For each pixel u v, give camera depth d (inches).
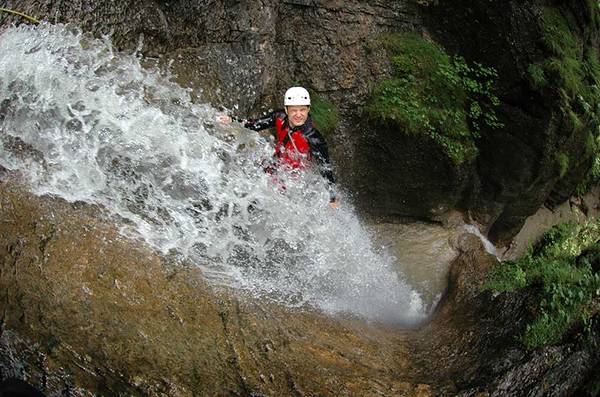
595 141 331.3
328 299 202.7
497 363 165.2
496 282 224.1
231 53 241.6
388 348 179.3
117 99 193.2
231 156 209.9
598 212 389.1
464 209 308.7
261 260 193.3
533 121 284.5
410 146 273.9
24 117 170.2
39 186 161.0
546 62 280.1
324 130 260.2
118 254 156.2
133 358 133.0
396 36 284.2
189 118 209.6
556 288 185.6
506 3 274.2
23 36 182.9
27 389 115.0
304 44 263.6
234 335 153.1
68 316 134.0
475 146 292.8
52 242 148.0
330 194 219.1
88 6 203.0
